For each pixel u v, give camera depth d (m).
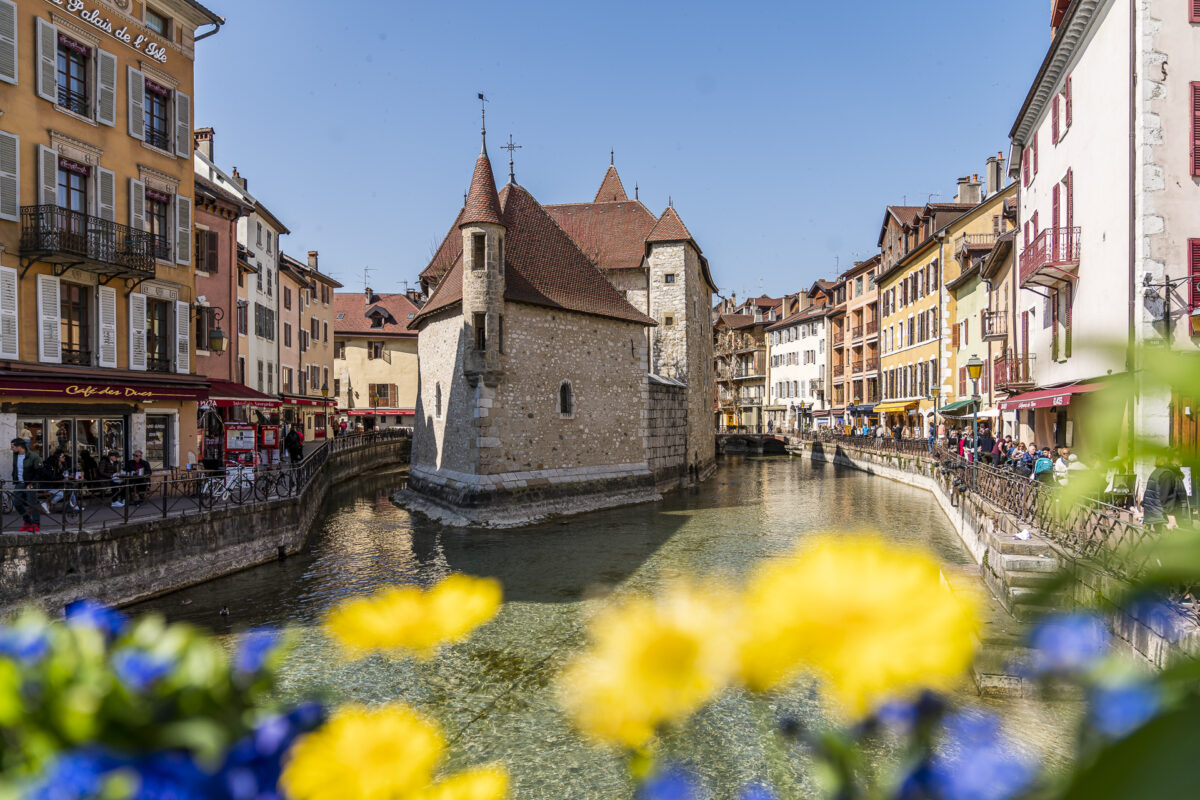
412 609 1.19
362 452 43.16
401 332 62.31
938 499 28.69
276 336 40.03
